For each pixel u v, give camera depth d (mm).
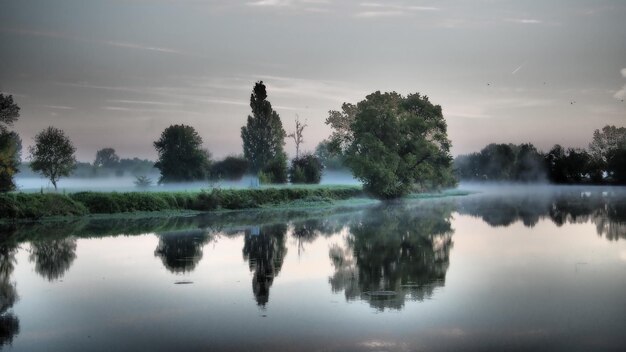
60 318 16156
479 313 16266
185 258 26188
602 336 14094
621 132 133500
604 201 68438
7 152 52250
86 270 23297
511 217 47281
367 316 16047
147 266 24156
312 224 42250
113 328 15148
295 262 25047
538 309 16641
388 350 13219
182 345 13766
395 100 86062
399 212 54875
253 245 30422
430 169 83625
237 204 58219
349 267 23734
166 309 17016
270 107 93188
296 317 15984
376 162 76062
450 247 29406
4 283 20859
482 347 13383
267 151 92375
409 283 20406
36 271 23156
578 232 35531
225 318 15945
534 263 24375
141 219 46250
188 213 52594
